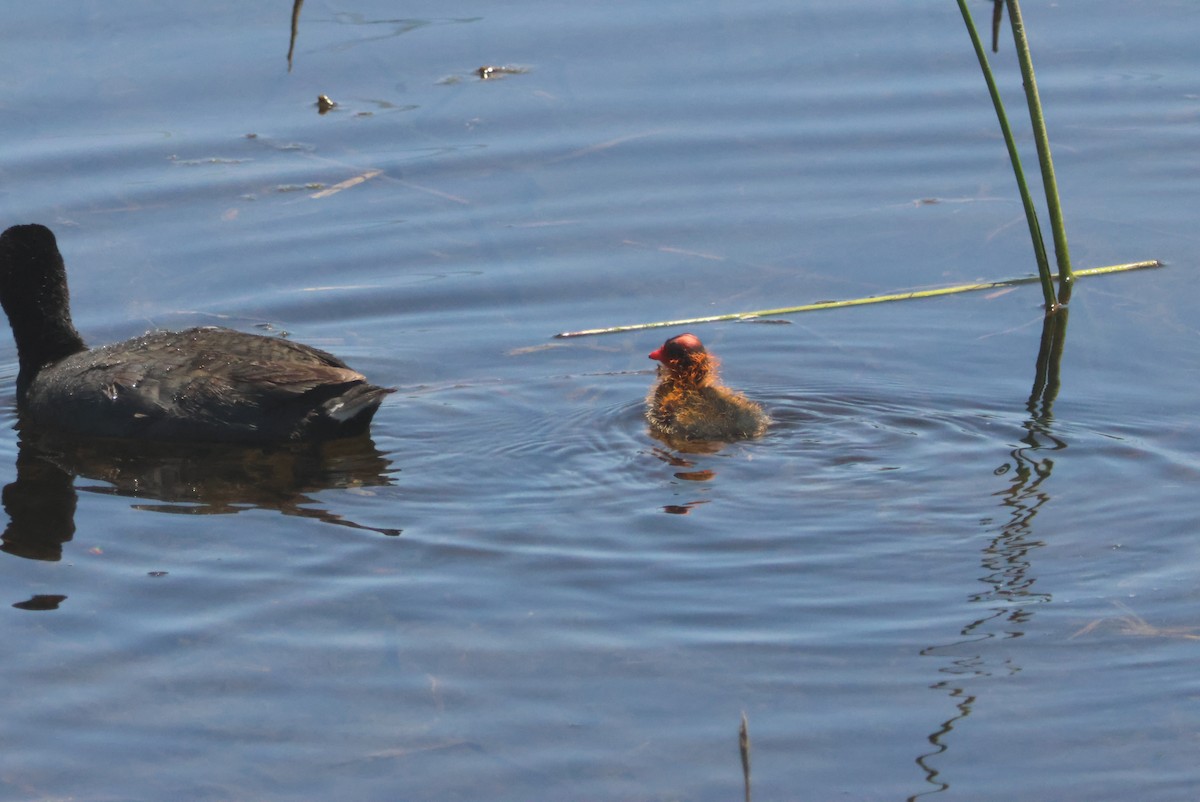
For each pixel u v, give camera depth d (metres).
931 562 22.38
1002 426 26.92
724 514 24.00
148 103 41.03
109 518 24.97
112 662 20.45
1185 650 19.83
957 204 36.78
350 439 27.86
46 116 40.31
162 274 34.47
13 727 19.06
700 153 39.06
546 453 26.75
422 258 35.00
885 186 37.59
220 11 45.44
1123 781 17.39
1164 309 31.86
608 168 38.59
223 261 34.97
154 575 22.81
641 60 42.97
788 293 33.44
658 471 25.77
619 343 31.58
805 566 22.38
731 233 35.84
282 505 25.22
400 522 24.30
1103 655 19.83
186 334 29.73
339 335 32.12
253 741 18.69
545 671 19.92
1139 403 27.72
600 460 26.38
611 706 19.12
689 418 26.94
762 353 30.81
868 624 20.81
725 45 43.59
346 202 37.19
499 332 32.19
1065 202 36.78
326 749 18.50
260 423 27.86
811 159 38.72
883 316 32.19
